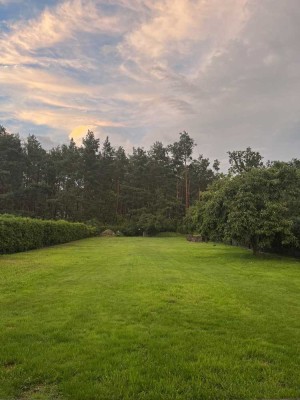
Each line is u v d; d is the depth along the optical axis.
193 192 75.69
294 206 20.67
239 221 19.59
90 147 68.69
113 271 13.76
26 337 5.77
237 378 4.36
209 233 22.36
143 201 70.81
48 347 5.32
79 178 67.62
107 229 62.28
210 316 7.18
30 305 7.94
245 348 5.34
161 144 77.62
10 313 7.26
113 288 10.07
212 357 4.96
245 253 23.11
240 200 20.03
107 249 27.00
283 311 7.68
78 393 3.96
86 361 4.79
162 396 3.92
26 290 9.70
